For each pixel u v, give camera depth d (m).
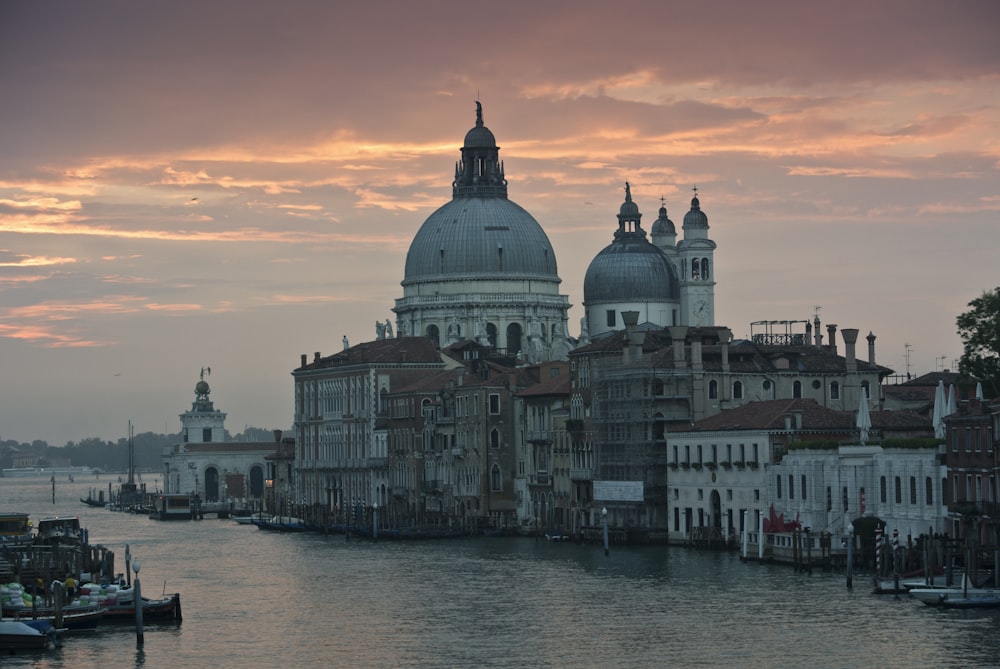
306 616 137.00
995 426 134.75
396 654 118.50
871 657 111.50
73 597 136.62
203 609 142.25
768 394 199.38
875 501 154.12
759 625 123.62
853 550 149.88
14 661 117.44
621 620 129.12
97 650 121.19
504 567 171.75
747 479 178.62
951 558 131.25
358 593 151.88
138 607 122.94
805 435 176.00
